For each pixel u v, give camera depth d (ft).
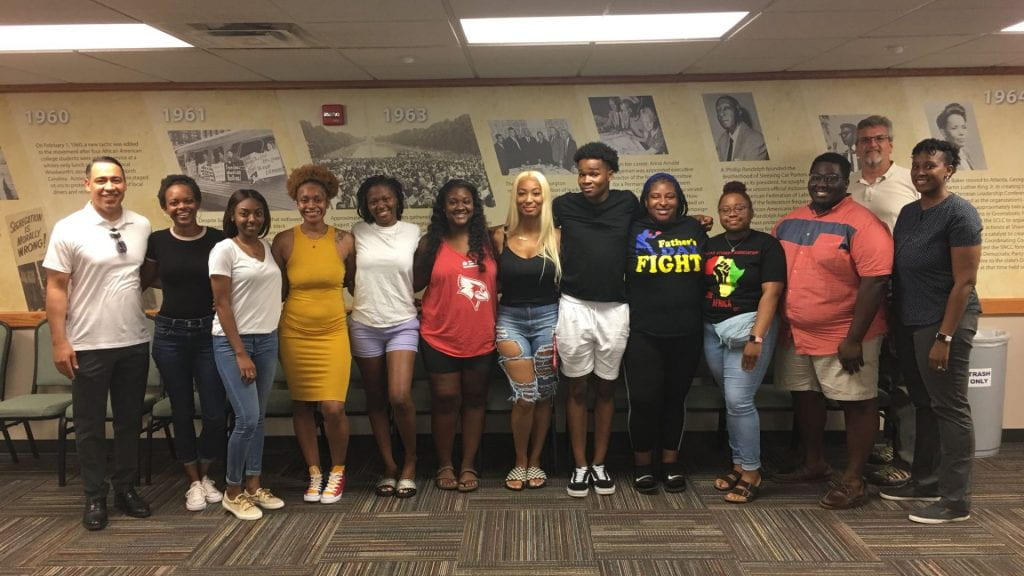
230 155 11.78
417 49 9.66
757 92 11.57
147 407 10.65
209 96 11.66
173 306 8.84
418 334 9.64
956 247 7.91
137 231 8.79
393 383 9.29
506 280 9.30
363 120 11.70
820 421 9.78
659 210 9.06
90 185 8.41
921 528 8.42
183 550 8.05
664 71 11.32
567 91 11.62
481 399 9.77
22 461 11.55
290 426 12.11
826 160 8.87
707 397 10.41
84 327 8.39
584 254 9.06
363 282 9.33
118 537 8.42
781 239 9.29
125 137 11.70
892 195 10.07
